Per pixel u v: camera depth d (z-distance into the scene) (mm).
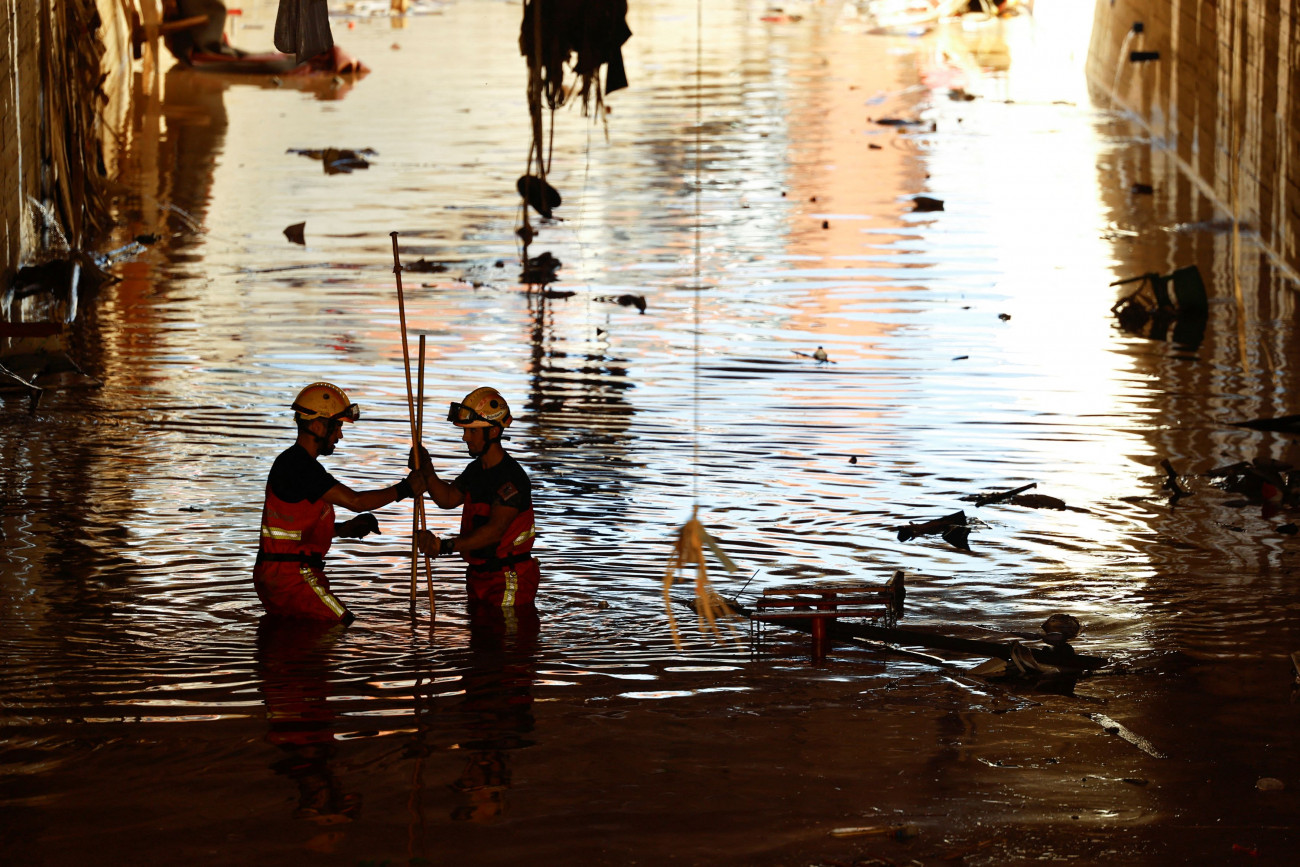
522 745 13859
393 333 31344
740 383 27797
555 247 39625
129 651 15938
